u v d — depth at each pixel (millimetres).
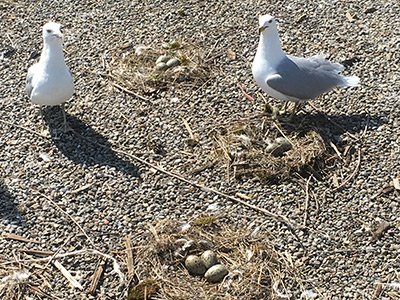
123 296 1578
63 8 2689
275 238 1707
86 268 1648
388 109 2084
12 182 1907
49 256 1685
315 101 2137
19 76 2340
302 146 1945
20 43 2506
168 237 1682
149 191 1861
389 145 1962
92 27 2570
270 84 1990
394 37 2406
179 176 1901
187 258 1630
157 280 1599
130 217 1783
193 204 1817
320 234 1717
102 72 2332
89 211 1806
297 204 1801
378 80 2219
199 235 1699
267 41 1991
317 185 1855
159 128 2080
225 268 1609
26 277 1615
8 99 2232
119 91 2238
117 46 2463
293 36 2459
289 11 2582
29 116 2154
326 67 2053
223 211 1787
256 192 1842
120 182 1892
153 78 2266
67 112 2160
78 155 1995
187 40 2465
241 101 2166
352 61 2320
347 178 1869
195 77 2273
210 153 1970
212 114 2121
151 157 1975
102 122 2115
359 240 1699
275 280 1596
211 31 2506
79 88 2264
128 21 2590
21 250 1699
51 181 1907
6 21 2627
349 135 2002
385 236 1704
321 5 2602
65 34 2537
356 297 1563
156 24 2564
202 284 1593
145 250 1676
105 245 1708
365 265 1637
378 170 1887
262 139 1989
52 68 1981
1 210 1815
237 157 1932
